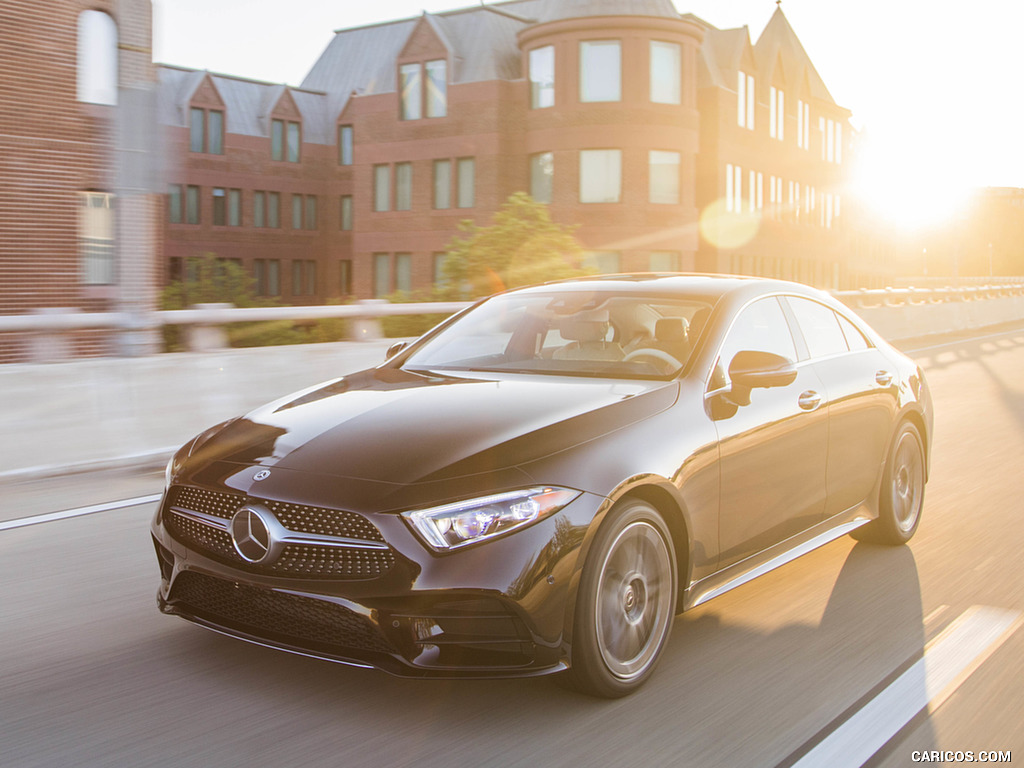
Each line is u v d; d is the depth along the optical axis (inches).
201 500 138.5
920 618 167.6
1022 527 228.1
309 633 130.3
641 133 1279.5
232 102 1930.4
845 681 141.1
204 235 1865.2
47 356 280.8
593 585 129.0
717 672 144.3
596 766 116.2
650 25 1270.9
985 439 346.3
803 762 117.2
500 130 1357.0
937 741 122.7
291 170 1988.2
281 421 150.7
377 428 140.3
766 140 1704.0
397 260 1485.0
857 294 814.5
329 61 2151.8
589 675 130.3
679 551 147.3
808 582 188.1
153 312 306.5
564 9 1311.5
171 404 301.7
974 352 724.7
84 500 246.1
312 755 117.9
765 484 163.9
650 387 154.1
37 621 163.3
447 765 116.0
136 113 315.6
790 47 1854.1
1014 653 151.6
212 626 137.6
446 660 124.6
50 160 677.3
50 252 682.2
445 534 122.6
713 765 116.5
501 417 140.5
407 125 1450.5
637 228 1288.1
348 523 125.3
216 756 117.6
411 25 2071.9
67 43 679.7
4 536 213.8
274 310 332.5
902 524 212.5
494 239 749.3
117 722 126.6
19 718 127.6
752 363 159.6
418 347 191.2
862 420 194.2
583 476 130.4
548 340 176.2
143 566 193.5
